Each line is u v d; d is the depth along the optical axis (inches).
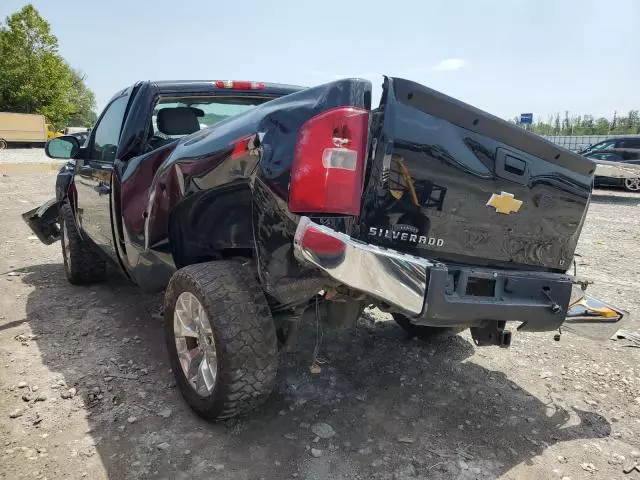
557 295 108.3
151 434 106.7
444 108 95.0
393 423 114.8
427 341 157.5
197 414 111.5
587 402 126.9
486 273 100.8
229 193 108.5
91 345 148.6
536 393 130.7
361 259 85.7
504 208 105.9
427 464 101.3
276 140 91.9
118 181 139.0
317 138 88.6
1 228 313.1
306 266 89.3
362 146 89.7
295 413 116.8
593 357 151.3
